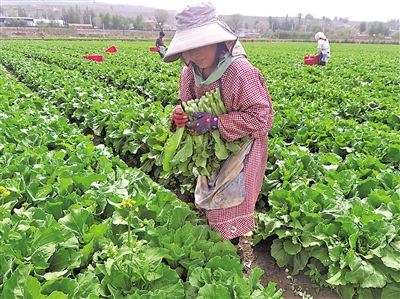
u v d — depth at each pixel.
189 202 5.84
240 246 4.71
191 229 3.80
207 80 3.48
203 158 3.65
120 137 7.29
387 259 3.56
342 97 10.20
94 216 3.99
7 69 21.44
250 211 3.92
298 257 4.14
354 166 5.51
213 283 3.11
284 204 4.45
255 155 3.77
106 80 15.13
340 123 7.47
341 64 21.31
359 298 3.63
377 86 12.41
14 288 2.70
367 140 6.40
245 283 3.09
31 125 6.93
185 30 3.28
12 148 5.58
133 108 8.34
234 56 3.41
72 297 2.90
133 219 3.79
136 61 20.17
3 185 4.18
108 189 4.26
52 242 3.27
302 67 18.84
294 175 5.21
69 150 5.71
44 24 125.56
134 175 4.75
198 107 3.51
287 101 9.58
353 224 3.87
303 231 4.06
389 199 4.34
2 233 3.24
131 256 3.17
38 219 3.68
